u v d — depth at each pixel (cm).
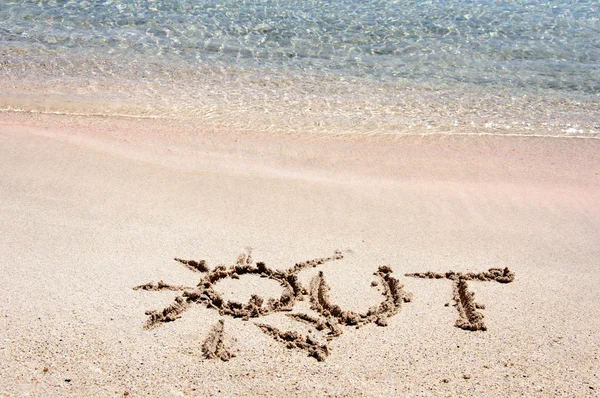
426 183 232
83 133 257
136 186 216
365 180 233
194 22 383
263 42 360
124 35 362
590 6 418
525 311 165
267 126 274
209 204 209
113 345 146
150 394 134
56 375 137
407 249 190
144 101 292
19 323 150
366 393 138
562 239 198
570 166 250
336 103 298
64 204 202
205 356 145
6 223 190
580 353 151
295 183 225
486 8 414
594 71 335
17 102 283
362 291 170
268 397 135
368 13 404
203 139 260
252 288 170
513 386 141
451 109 296
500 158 254
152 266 175
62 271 170
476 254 189
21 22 374
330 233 196
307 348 149
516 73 332
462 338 154
